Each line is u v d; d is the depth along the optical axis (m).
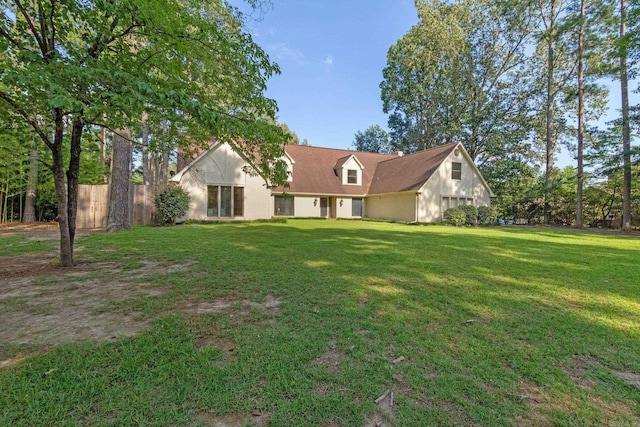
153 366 2.29
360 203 23.86
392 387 2.11
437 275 5.18
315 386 2.10
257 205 17.47
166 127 7.23
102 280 4.65
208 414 1.82
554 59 22.33
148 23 4.11
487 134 25.67
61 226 5.48
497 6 23.59
